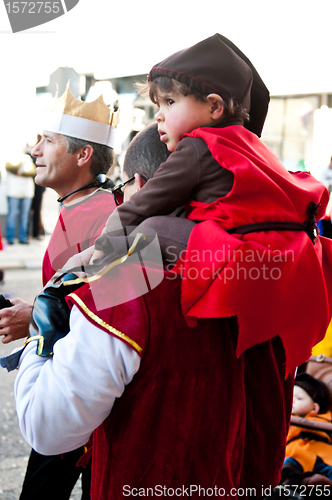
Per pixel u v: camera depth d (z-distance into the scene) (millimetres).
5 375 3639
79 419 873
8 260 7125
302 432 2221
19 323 1357
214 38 1083
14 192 8008
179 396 894
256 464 1026
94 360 854
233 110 1063
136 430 888
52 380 879
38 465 1484
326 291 1020
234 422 920
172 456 887
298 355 938
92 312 873
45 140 1609
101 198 1453
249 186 923
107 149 1642
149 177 1188
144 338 871
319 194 1033
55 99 1661
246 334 873
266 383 1021
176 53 1090
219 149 958
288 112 8469
